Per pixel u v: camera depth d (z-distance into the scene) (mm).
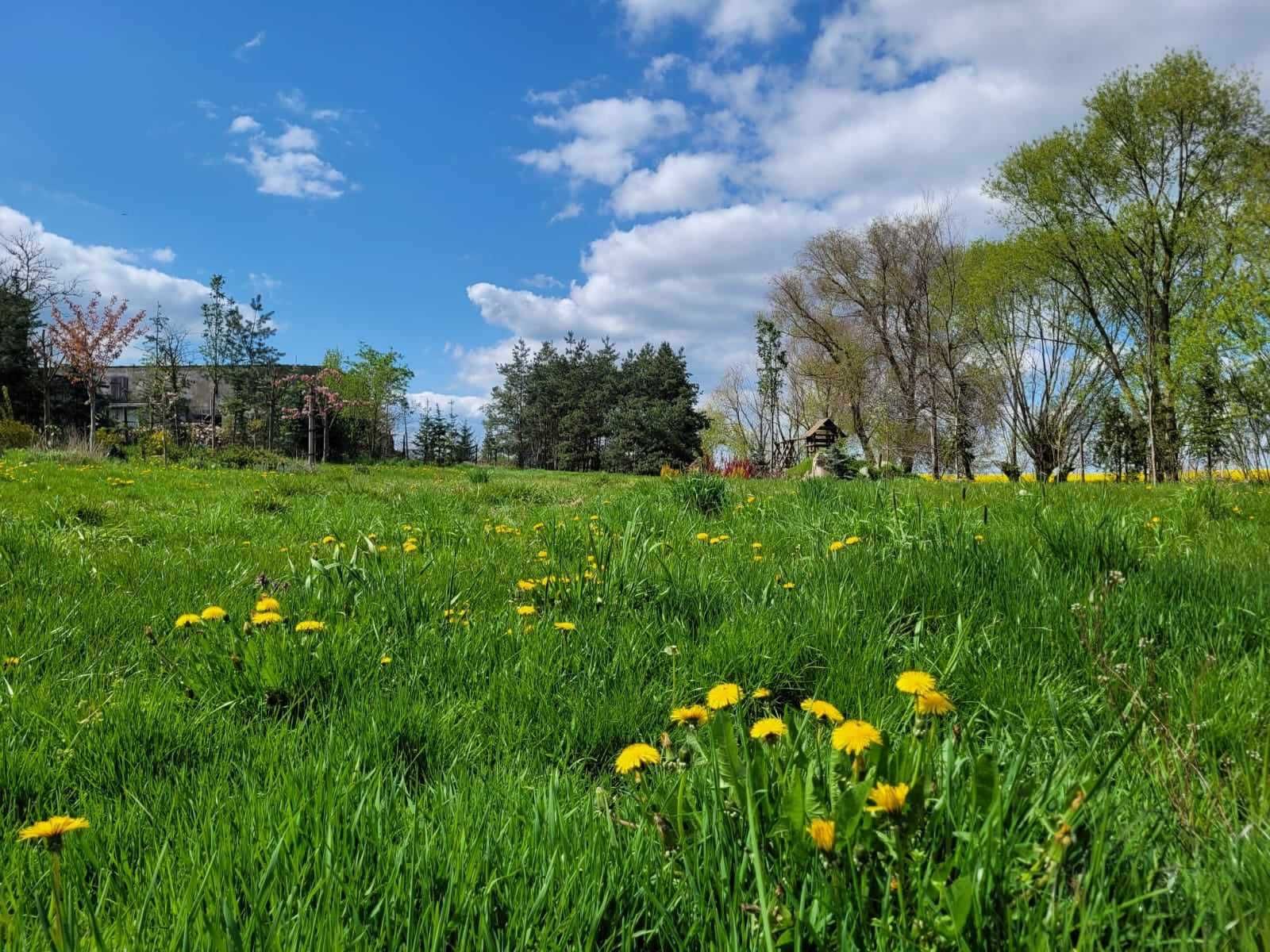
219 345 48938
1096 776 1333
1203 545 4680
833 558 3811
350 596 3258
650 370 64812
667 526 5965
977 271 36156
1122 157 29203
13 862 1358
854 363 44500
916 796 1042
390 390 63875
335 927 1067
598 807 1531
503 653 2695
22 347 44062
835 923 1048
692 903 1182
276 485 11609
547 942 1104
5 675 2412
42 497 8547
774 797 1238
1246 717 1843
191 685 2369
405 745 2033
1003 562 3445
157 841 1448
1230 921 985
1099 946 934
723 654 2566
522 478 24266
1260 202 22359
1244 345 20062
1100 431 40406
